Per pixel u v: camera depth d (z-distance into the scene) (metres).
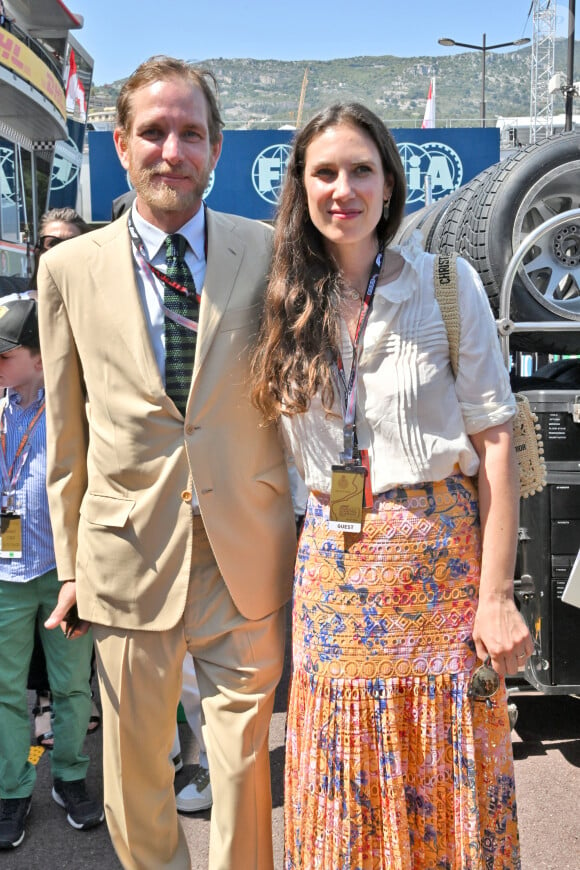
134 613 2.07
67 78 15.76
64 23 13.78
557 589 2.91
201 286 2.06
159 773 2.20
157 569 2.04
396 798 1.81
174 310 2.04
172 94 1.96
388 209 1.93
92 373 2.06
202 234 2.09
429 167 14.50
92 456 2.12
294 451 1.97
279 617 2.18
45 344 2.14
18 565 2.71
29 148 11.59
